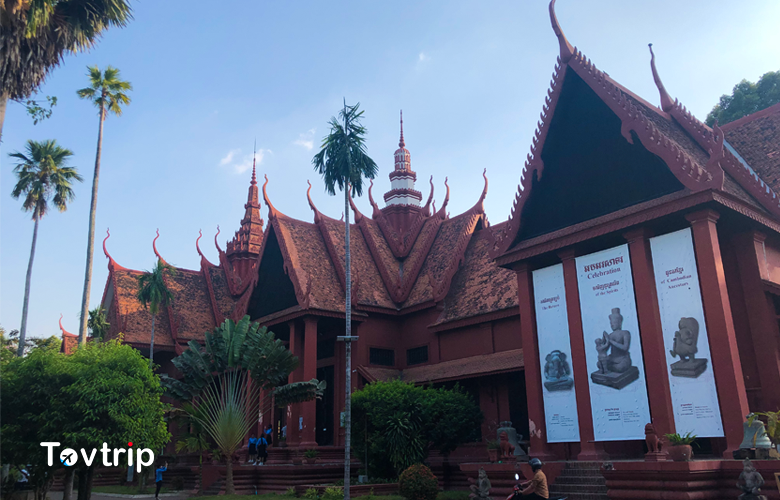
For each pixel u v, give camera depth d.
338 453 28.47
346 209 20.88
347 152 20.11
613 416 16.89
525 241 20.59
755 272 17.00
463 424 22.12
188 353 25.55
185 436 26.06
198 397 25.73
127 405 16.48
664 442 14.87
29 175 36.84
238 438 24.55
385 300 32.44
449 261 32.38
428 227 35.97
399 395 22.09
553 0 20.06
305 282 30.86
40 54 16.02
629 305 17.03
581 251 19.19
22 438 16.38
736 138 23.16
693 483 12.84
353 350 30.39
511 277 27.80
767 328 16.52
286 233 32.97
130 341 38.62
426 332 30.39
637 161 17.83
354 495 20.50
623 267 17.36
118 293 41.31
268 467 25.14
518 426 24.30
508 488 17.02
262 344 25.08
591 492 15.50
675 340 15.84
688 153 17.98
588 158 19.25
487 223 33.03
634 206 17.56
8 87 15.37
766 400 16.20
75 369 16.80
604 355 17.42
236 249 50.22
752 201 17.78
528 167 20.53
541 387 19.25
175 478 31.14
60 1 16.72
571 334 18.42
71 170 37.88
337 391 30.36
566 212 19.70
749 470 11.65
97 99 31.72
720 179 15.27
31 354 17.14
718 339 14.88
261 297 34.31
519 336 25.69
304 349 29.28
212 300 43.97
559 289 19.28
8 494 20.22
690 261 15.89
